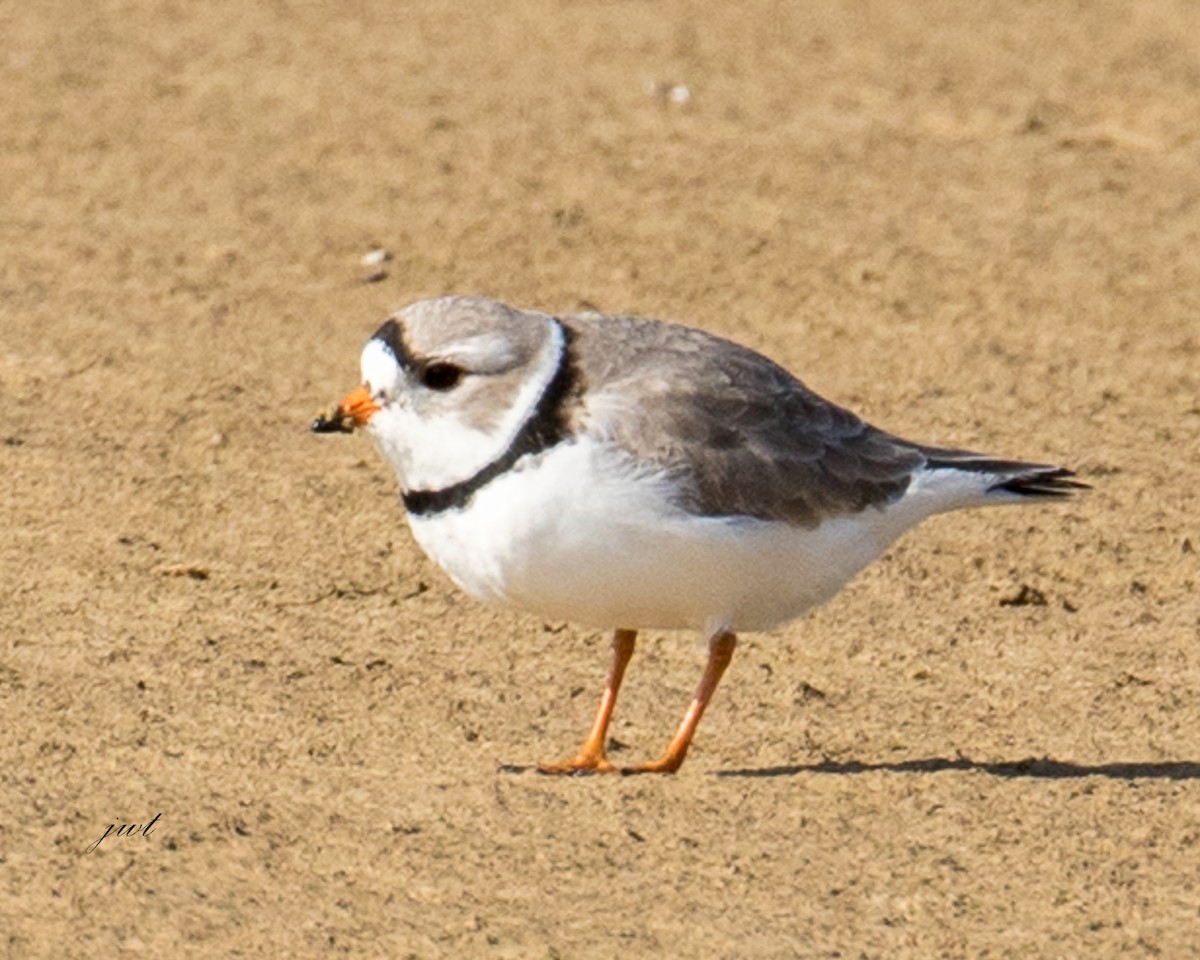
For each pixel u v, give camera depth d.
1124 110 22.56
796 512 10.28
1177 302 17.73
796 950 9.04
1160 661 12.04
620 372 10.08
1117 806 10.30
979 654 12.12
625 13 25.75
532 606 10.30
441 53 24.02
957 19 25.75
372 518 13.69
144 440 14.77
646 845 9.89
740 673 11.90
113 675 11.58
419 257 18.39
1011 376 16.20
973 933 9.20
